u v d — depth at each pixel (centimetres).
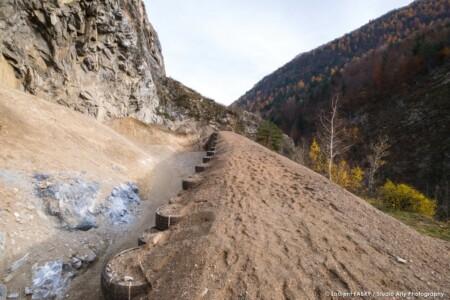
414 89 5822
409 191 1109
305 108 8888
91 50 2247
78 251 688
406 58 6838
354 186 2077
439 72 5591
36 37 1669
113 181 1177
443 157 3856
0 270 522
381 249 441
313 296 320
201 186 867
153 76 5297
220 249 424
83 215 820
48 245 642
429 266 402
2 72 1445
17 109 1223
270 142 4319
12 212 648
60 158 1060
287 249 427
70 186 858
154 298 343
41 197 756
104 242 793
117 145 1819
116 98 2816
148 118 3731
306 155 2808
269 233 481
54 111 1559
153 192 1418
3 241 566
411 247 463
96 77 2411
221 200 669
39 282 540
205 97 6094
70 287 572
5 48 1453
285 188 786
